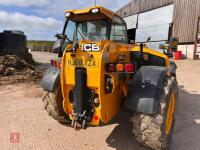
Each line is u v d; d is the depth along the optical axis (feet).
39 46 127.75
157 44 75.41
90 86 10.75
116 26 14.25
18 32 48.52
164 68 11.60
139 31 84.17
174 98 12.07
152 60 14.73
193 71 39.32
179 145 12.26
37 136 13.17
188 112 17.24
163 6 72.13
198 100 20.40
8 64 34.47
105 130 13.96
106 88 10.77
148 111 10.00
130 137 13.03
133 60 13.64
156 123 10.16
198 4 60.29
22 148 11.87
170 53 17.75
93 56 10.52
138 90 10.54
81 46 10.86
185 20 64.44
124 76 12.07
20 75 31.01
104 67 10.55
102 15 13.29
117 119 15.52
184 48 65.51
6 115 16.30
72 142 12.50
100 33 13.74
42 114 16.57
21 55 46.52
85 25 14.20
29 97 21.29
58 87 13.15
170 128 11.50
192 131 13.97
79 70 10.77
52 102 13.25
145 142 10.56
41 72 34.88
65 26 14.83
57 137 13.07
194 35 61.98
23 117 15.96
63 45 15.06
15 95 21.99
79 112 10.97
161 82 10.71
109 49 10.91
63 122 14.42
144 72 11.10
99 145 12.19
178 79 31.09
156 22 75.36
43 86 13.08
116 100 11.61
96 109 10.88
